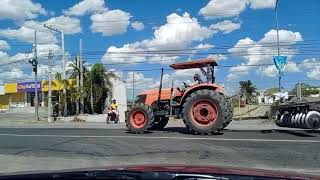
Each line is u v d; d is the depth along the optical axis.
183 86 19.89
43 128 26.95
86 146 17.02
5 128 28.16
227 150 14.94
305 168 12.51
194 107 18.66
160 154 14.97
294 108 19.11
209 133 18.42
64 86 56.91
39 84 78.12
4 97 88.56
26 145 18.00
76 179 2.76
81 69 58.97
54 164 14.10
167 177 2.68
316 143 15.63
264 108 47.53
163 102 20.30
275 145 15.40
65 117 51.50
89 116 49.31
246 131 19.92
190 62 19.64
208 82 19.48
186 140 17.02
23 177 2.85
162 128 21.64
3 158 15.23
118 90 62.03
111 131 21.75
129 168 2.85
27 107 79.31
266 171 2.88
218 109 18.36
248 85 76.81
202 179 2.67
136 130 19.97
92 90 60.47
